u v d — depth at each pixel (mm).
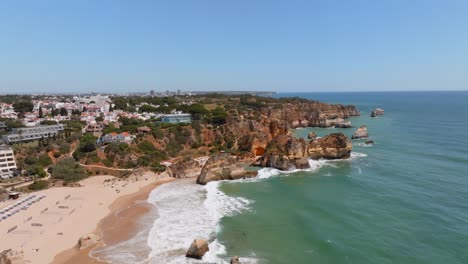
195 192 74562
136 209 63875
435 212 56312
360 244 46188
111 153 97562
